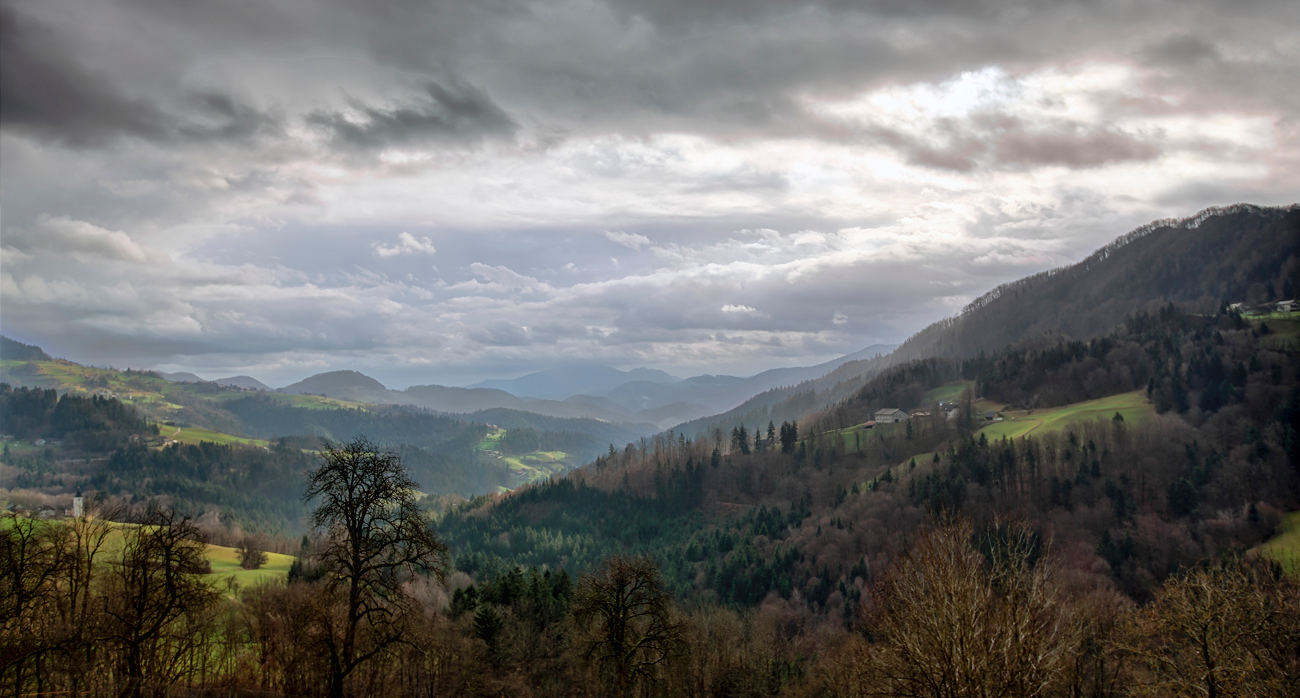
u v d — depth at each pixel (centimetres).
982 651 2780
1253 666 3853
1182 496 14925
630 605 5294
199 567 4350
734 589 15188
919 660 2930
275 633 5797
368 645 4388
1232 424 17750
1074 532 14338
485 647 6531
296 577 8844
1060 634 3303
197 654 5734
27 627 4178
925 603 3052
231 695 4881
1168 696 4119
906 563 3350
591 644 5369
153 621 4291
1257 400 18862
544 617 7650
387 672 5766
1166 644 4372
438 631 6300
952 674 2791
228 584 8544
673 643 5497
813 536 16712
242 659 6184
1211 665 3969
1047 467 17012
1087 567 12338
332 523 3862
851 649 5650
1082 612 4584
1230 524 13200
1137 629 4488
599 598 5275
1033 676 2830
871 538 15662
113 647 4234
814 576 14912
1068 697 3656
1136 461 16612
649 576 5353
